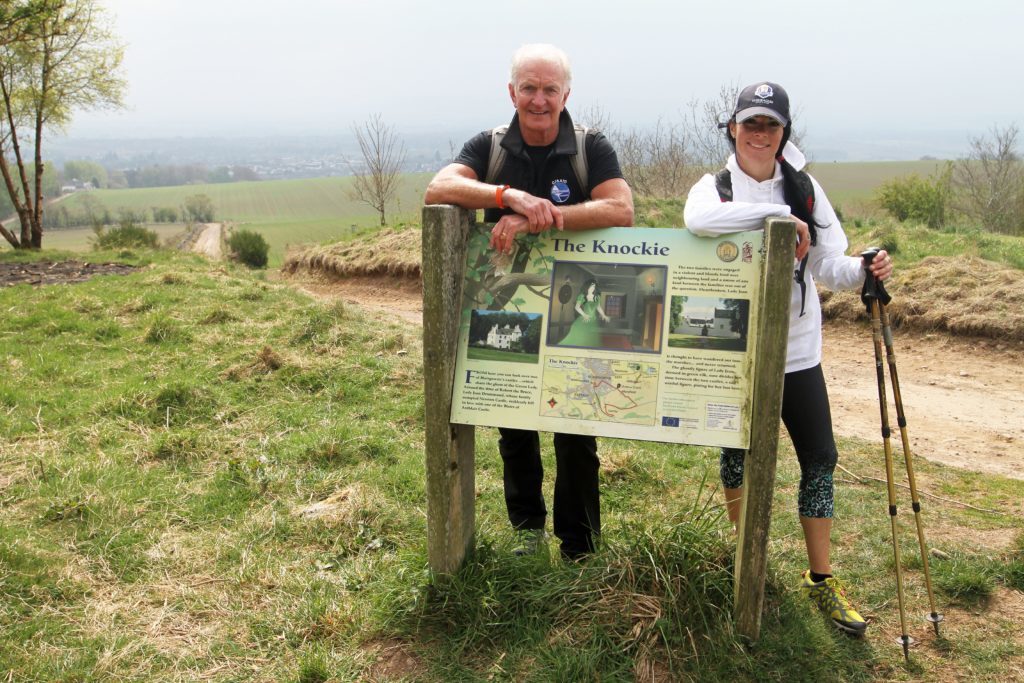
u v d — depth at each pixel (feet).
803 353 9.86
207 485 15.14
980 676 9.13
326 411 20.01
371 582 11.18
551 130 10.22
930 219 86.79
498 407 9.55
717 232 8.97
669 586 9.42
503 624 9.66
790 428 10.20
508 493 11.81
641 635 9.23
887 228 45.96
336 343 26.35
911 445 20.13
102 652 9.61
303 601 10.61
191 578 11.55
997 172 89.40
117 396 20.06
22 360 24.73
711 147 77.61
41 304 33.40
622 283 9.27
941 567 11.56
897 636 9.96
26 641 9.73
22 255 61.26
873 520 13.57
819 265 10.13
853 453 17.99
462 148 10.82
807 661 9.21
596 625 9.35
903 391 26.71
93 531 12.90
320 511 13.48
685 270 9.10
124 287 38.65
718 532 10.57
